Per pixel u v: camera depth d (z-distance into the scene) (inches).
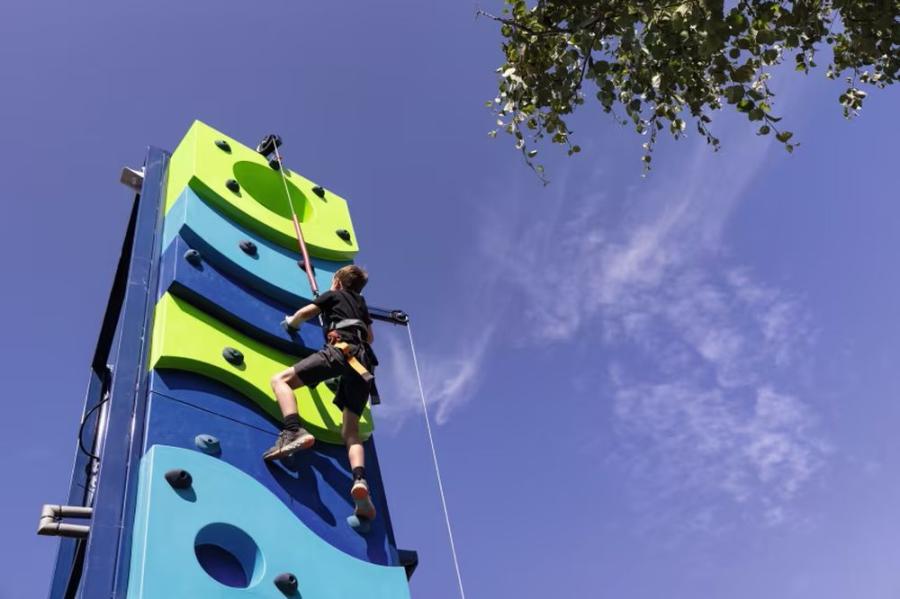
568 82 293.7
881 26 284.2
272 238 339.6
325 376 274.4
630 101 312.3
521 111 318.7
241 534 230.8
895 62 304.7
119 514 219.1
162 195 330.0
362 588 242.8
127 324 268.2
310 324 314.8
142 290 282.7
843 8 293.6
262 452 261.4
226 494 234.8
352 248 368.5
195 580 209.8
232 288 299.4
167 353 257.1
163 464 228.4
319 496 265.9
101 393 310.8
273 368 288.7
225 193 325.1
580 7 291.4
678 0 274.7
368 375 269.1
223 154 346.0
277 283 315.6
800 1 277.6
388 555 265.4
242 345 286.4
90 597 199.5
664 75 292.8
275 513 242.1
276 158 371.2
